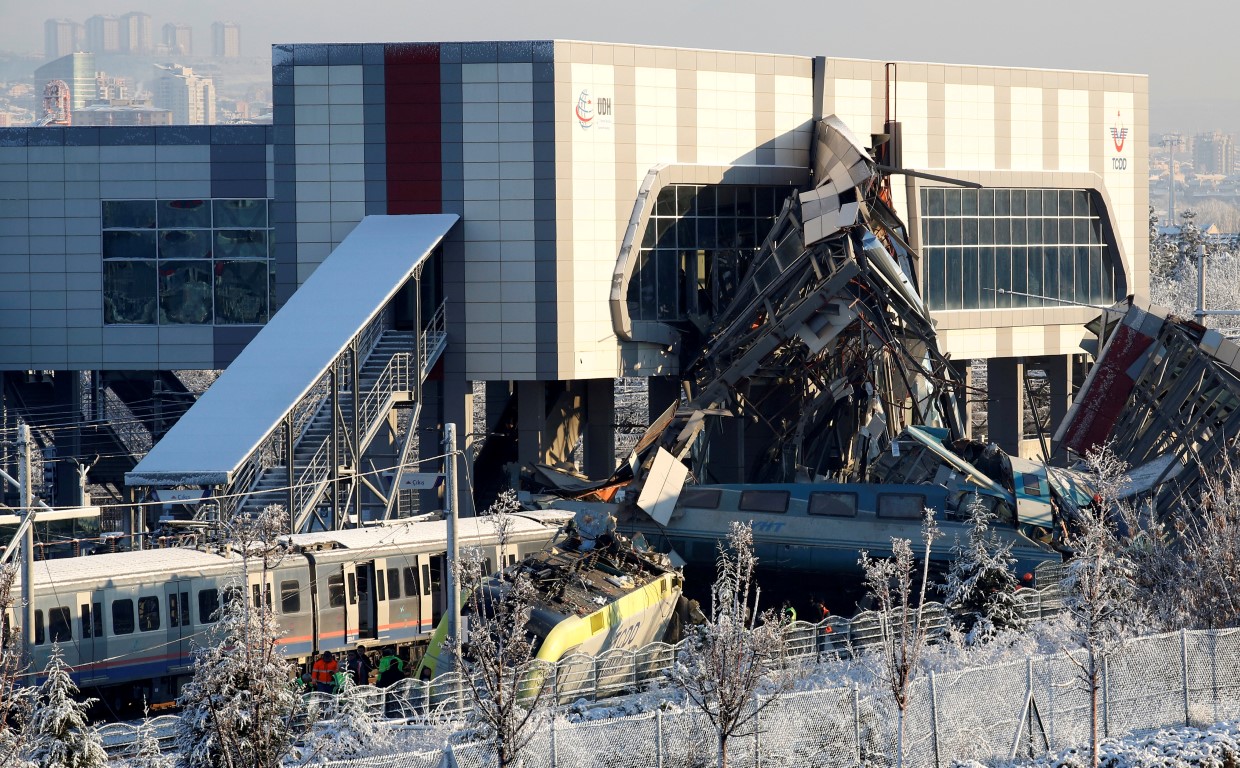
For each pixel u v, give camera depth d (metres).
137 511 100.69
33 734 53.31
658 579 80.50
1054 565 84.69
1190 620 73.94
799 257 117.25
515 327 123.88
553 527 90.19
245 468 96.62
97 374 152.50
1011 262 154.12
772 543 95.12
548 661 63.91
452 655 65.69
